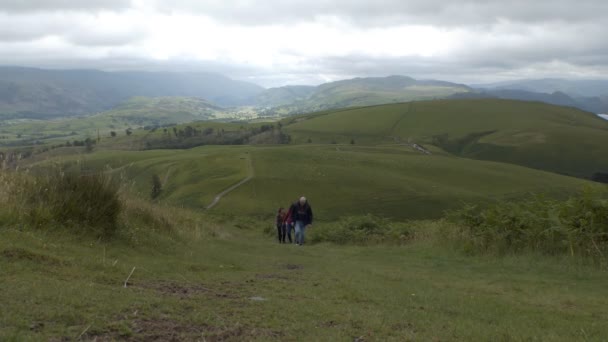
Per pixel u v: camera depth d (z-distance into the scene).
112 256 8.47
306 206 20.12
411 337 5.12
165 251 10.48
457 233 15.68
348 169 96.31
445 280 9.89
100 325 4.47
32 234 7.92
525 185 93.62
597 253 10.91
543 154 175.25
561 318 6.60
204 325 4.95
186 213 19.98
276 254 15.02
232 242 17.05
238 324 5.05
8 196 8.87
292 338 4.77
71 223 9.13
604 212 11.37
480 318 6.48
